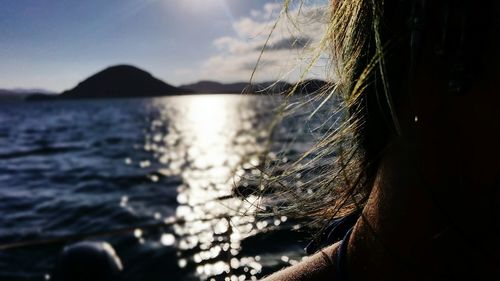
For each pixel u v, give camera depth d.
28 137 46.28
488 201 0.36
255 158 0.56
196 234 11.15
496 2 0.34
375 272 0.45
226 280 1.29
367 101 0.46
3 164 28.70
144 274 9.19
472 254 0.38
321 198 0.63
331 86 0.56
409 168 0.41
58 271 8.04
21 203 16.94
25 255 9.88
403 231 0.41
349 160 0.51
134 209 15.12
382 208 0.44
